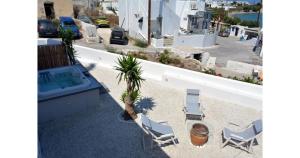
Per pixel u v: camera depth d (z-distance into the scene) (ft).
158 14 84.38
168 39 81.82
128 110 25.31
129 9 91.71
